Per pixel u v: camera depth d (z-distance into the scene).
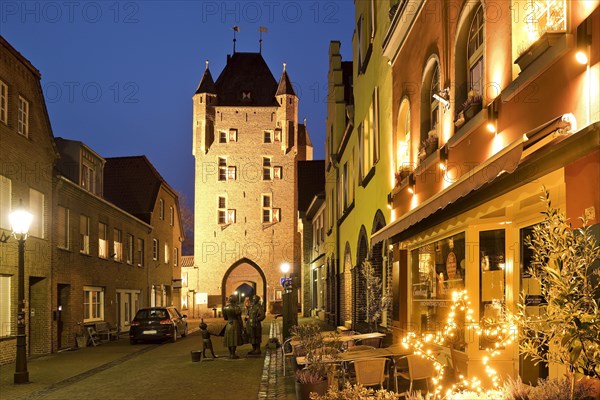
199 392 11.58
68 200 23.39
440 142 10.61
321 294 38.03
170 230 43.50
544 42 5.95
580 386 5.42
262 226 56.25
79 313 24.25
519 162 5.60
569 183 5.36
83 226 25.64
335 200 27.95
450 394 6.96
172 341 25.61
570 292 4.51
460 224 9.61
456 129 9.56
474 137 8.59
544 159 5.69
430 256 11.72
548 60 5.97
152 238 38.25
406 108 13.50
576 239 4.62
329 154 31.30
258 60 60.50
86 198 25.41
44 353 20.66
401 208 13.42
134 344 25.00
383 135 15.55
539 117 6.38
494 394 6.27
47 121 20.94
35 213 20.31
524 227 7.95
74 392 12.10
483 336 8.94
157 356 19.28
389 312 15.09
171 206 43.97
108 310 28.47
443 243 10.84
